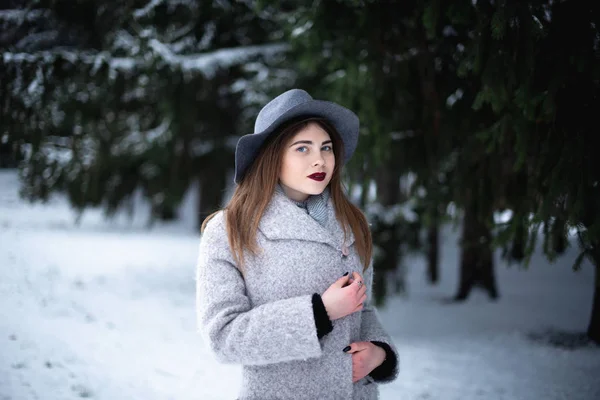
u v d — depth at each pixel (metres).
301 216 1.49
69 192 12.00
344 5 4.37
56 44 6.70
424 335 6.08
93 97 8.29
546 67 3.25
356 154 4.86
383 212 6.35
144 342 4.73
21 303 5.27
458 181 4.64
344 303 1.33
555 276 11.11
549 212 3.22
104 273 8.28
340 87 5.01
